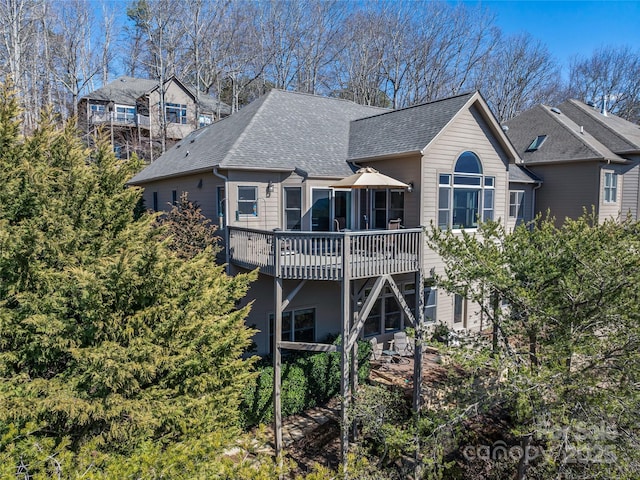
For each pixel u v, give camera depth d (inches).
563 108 925.2
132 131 1330.0
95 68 1450.5
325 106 703.1
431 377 481.4
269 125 582.6
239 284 352.8
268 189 520.4
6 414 233.1
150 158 1272.1
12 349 271.7
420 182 489.7
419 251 427.5
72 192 324.5
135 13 1459.2
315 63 1507.1
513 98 1653.5
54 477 187.0
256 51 1427.2
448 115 515.2
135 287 278.5
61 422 271.6
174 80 1354.6
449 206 519.2
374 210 554.3
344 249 363.3
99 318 269.0
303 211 525.3
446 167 511.2
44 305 268.4
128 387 266.4
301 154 550.6
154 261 278.4
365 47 1503.4
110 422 264.1
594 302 295.3
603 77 1827.0
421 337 400.8
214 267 378.6
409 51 1514.5
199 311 308.2
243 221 506.0
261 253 430.0
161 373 295.3
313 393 448.8
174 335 283.7
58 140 344.5
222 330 315.3
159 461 206.8
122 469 197.8
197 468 214.4
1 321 257.4
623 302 281.7
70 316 288.4
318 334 543.8
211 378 296.0
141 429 265.9
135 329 276.1
